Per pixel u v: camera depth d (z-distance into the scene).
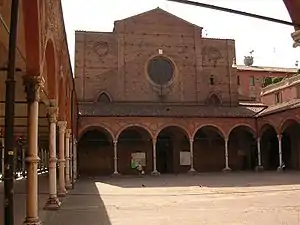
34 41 10.42
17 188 29.34
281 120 46.34
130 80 52.44
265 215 14.41
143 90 52.47
